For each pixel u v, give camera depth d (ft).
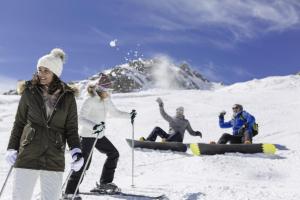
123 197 21.02
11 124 56.03
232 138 35.58
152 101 78.07
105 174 22.00
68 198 19.31
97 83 20.58
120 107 69.92
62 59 13.50
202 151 34.60
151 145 37.50
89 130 20.38
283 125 49.16
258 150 33.68
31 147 11.99
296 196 21.54
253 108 65.36
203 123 53.16
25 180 11.92
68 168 28.81
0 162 30.86
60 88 12.45
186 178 27.22
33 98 12.25
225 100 79.15
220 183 25.67
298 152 34.71
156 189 23.36
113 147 22.02
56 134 12.28
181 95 88.69
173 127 37.70
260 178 27.78
